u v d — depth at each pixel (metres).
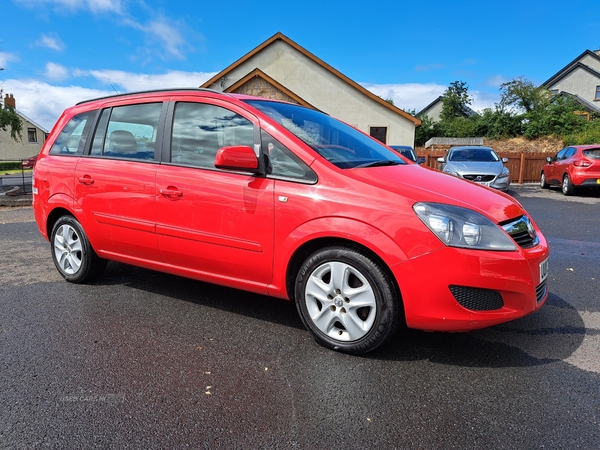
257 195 3.04
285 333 3.23
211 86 22.22
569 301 3.88
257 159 3.04
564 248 5.93
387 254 2.60
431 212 2.59
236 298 3.97
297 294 3.02
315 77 21.64
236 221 3.13
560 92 41.69
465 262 2.52
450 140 32.66
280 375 2.63
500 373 2.66
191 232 3.35
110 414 2.25
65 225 4.29
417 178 3.08
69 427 2.14
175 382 2.56
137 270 4.85
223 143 3.30
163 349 2.97
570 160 12.84
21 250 5.86
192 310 3.68
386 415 2.25
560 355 2.88
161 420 2.20
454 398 2.39
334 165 2.92
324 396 2.41
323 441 2.05
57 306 3.75
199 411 2.28
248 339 3.13
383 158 3.54
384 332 2.72
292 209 2.90
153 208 3.54
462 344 3.04
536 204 10.90
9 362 2.78
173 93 3.68
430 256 2.54
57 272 4.79
